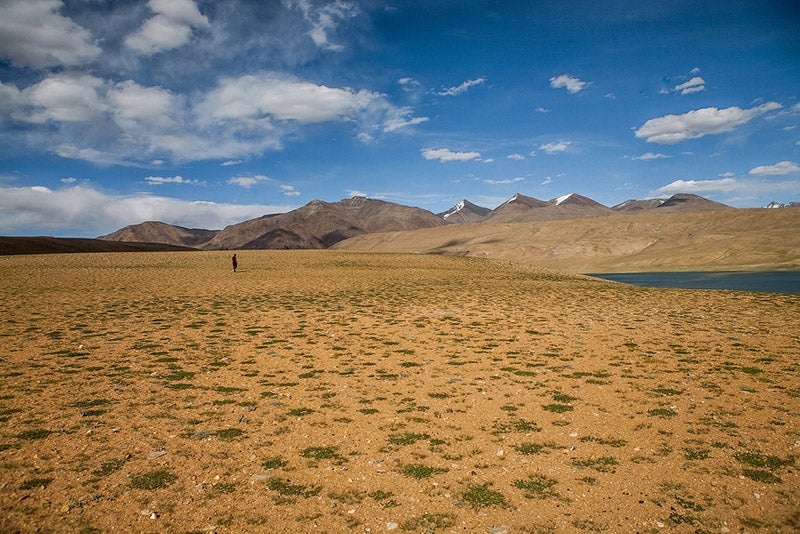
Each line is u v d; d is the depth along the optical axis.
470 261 94.19
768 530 7.59
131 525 7.65
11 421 11.95
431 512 8.21
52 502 8.23
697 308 33.06
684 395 14.22
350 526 7.78
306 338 23.62
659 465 9.85
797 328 24.20
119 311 31.91
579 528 7.73
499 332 24.95
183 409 13.23
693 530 7.62
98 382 15.64
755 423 11.94
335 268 75.75
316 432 11.72
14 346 20.72
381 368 17.88
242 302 37.75
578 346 21.28
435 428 11.98
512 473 9.61
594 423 12.20
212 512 8.11
